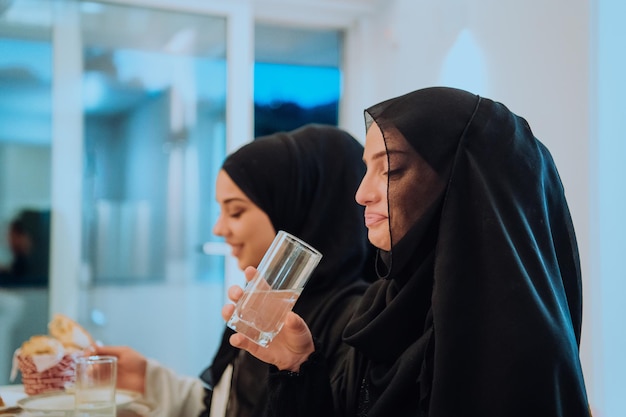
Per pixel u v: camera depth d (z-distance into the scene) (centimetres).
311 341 104
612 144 186
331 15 302
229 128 288
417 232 97
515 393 85
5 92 271
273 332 99
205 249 294
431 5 254
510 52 212
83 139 281
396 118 99
